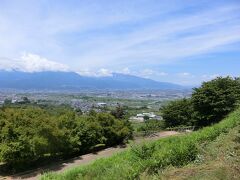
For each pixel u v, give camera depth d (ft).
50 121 89.20
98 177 37.32
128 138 114.32
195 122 132.16
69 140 93.50
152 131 132.57
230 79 125.70
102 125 110.63
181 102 160.04
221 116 123.24
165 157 39.09
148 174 35.78
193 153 41.39
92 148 104.88
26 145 79.71
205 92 123.75
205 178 32.73
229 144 44.37
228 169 34.01
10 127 80.23
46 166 85.40
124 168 36.42
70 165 85.30
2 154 77.87
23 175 77.20
